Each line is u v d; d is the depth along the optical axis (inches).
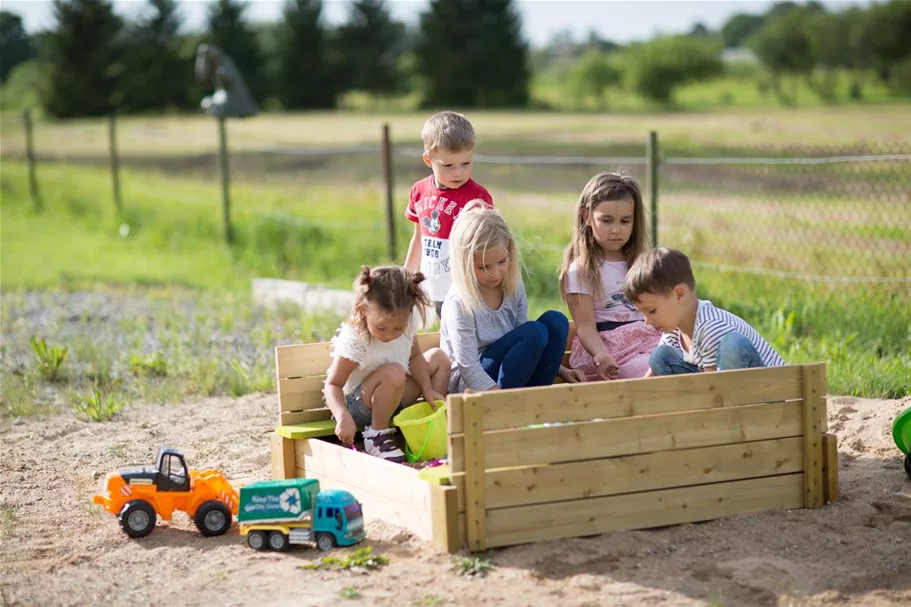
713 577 175.0
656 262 213.9
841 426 268.4
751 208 652.7
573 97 3831.2
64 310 510.6
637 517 196.2
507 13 3742.6
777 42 3811.5
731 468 203.0
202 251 710.5
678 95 3826.3
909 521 200.5
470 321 230.7
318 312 471.5
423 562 182.7
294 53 3742.6
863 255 478.9
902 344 350.9
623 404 193.5
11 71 4220.0
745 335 218.5
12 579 185.5
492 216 230.1
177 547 200.1
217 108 703.7
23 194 1028.5
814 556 183.9
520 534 188.4
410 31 4229.8
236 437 289.0
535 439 187.8
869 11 3715.6
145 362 377.1
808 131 1579.7
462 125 262.8
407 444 226.2
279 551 195.2
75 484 250.1
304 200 859.4
